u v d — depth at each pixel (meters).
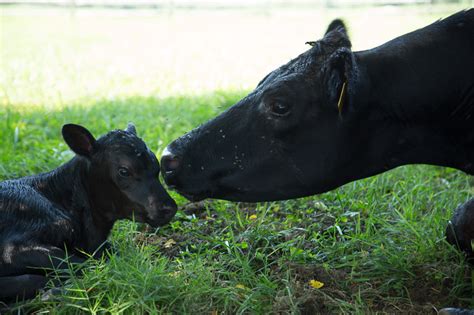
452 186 7.76
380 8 28.31
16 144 8.90
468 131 5.38
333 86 4.87
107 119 10.16
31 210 5.30
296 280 5.53
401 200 7.05
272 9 32.69
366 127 5.20
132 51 21.09
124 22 29.39
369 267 5.80
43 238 5.27
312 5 32.22
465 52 5.31
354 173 5.33
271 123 5.15
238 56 20.06
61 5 31.50
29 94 12.87
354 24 23.62
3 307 4.98
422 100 5.23
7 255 5.07
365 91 5.10
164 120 10.16
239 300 5.15
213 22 29.69
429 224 6.43
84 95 12.96
